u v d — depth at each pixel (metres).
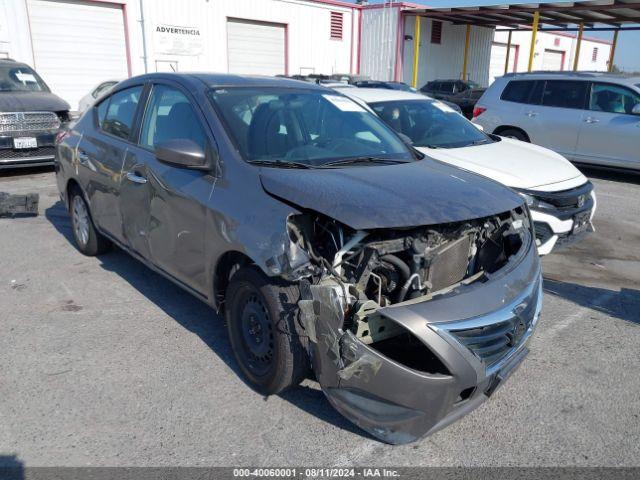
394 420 2.66
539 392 3.45
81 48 17.30
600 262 6.01
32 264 5.35
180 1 18.94
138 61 18.47
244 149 3.46
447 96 21.45
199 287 3.61
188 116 3.83
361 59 25.83
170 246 3.80
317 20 23.48
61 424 2.99
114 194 4.50
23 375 3.44
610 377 3.64
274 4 21.64
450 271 3.07
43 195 8.29
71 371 3.50
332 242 2.90
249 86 4.05
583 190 5.58
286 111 3.92
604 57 39.66
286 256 2.80
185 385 3.38
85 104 13.64
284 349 2.96
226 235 3.16
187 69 19.62
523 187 5.30
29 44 16.22
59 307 4.41
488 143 6.65
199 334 4.01
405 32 25.06
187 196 3.52
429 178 3.40
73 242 6.06
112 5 17.59
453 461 2.81
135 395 3.26
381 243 2.83
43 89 10.50
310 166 3.44
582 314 4.61
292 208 2.93
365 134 4.13
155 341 3.90
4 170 10.23
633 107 9.55
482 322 2.72
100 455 2.77
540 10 19.53
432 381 2.60
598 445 2.97
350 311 2.70
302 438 2.94
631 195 9.25
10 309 4.36
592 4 18.20
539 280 3.31
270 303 2.96
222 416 3.10
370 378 2.63
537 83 10.63
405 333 2.84
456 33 28.48
